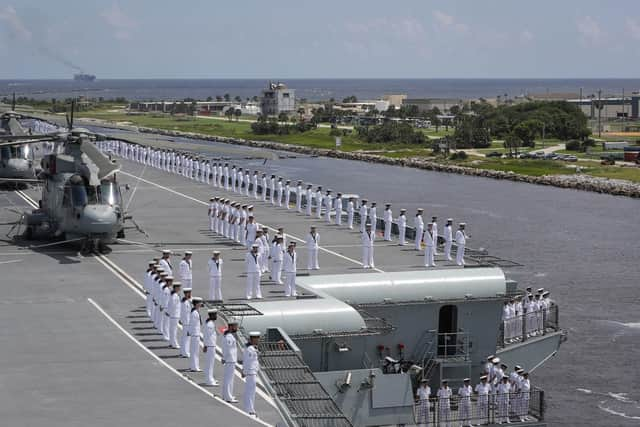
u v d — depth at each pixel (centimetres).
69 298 5147
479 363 4784
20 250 6431
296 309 4025
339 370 4097
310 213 8156
